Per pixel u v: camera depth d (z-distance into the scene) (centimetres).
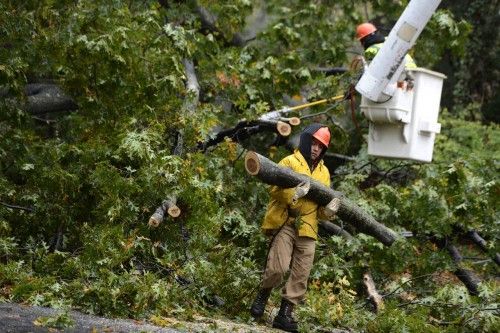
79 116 1614
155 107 1539
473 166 1631
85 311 1112
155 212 1352
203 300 1337
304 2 2262
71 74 1569
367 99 1582
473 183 1566
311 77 1973
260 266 1486
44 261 1264
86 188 1438
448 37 2056
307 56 2131
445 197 1559
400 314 1276
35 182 1438
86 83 1569
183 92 1609
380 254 1498
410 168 1923
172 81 1542
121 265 1228
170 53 1586
